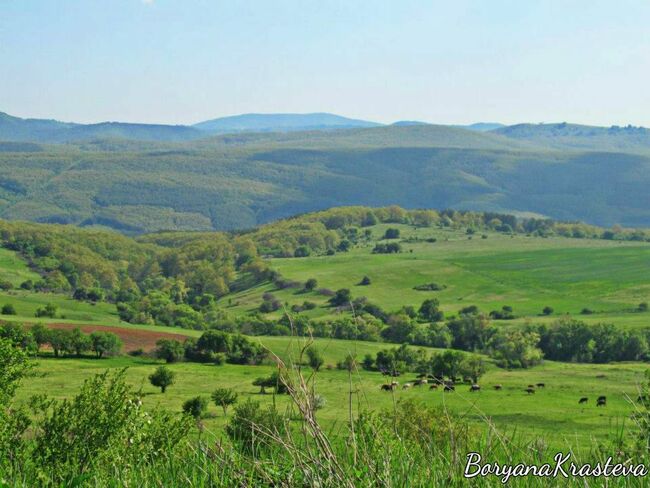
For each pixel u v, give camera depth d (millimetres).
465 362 98250
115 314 177250
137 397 10648
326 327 96000
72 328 119062
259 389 75812
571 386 89125
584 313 174875
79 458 9227
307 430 5434
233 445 6102
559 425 43250
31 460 8539
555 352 134625
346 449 5883
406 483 5664
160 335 122812
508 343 123375
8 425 10188
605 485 5672
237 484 5613
